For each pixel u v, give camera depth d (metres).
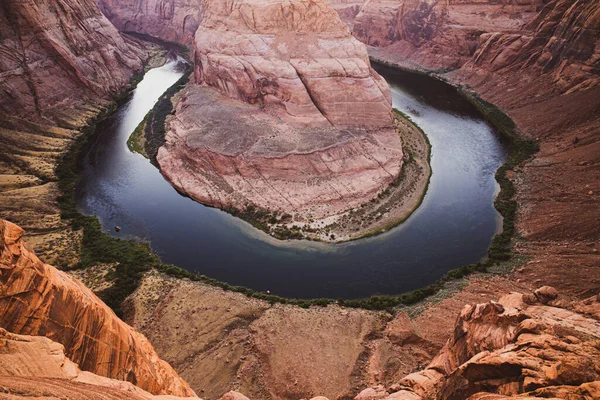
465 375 18.64
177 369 30.30
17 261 12.75
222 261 43.06
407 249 44.12
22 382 10.07
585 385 12.55
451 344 25.00
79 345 14.43
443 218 48.75
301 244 44.94
